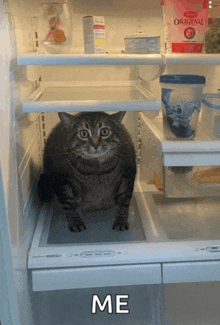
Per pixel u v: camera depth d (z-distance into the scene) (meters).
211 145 0.79
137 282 0.81
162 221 1.00
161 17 1.17
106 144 0.94
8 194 0.68
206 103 0.84
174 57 0.76
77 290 0.97
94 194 1.01
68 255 0.81
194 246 0.83
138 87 1.17
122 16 1.16
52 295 0.96
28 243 0.87
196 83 0.77
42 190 1.11
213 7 0.89
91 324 0.90
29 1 1.02
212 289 0.99
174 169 0.98
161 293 0.98
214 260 0.82
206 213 1.06
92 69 1.26
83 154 0.94
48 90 1.17
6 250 0.67
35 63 0.73
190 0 0.84
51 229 0.98
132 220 1.01
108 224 1.01
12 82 0.73
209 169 1.01
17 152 0.79
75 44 1.15
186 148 0.78
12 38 0.74
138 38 0.82
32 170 1.07
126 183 0.99
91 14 1.14
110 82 1.27
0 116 0.63
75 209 0.99
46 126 1.29
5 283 0.69
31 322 0.86
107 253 0.82
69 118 0.93
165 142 0.79
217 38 0.85
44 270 0.80
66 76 1.25
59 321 0.91
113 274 0.80
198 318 0.91
